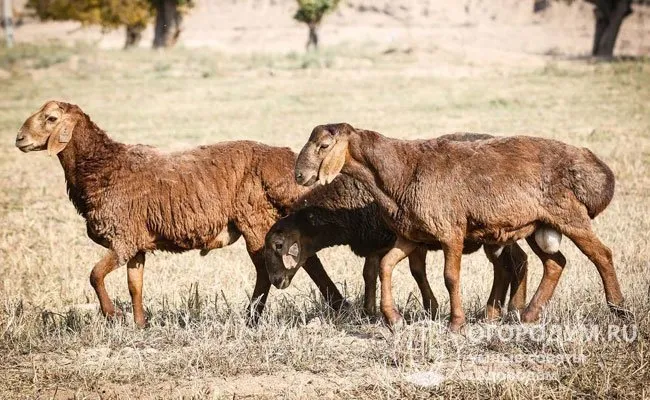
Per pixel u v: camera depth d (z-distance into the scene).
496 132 88.88
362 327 33.31
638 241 46.12
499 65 161.25
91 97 133.12
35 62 173.88
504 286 33.91
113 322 33.81
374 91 130.50
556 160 31.12
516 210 30.91
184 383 28.62
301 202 34.25
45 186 71.69
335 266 44.41
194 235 34.22
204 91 136.38
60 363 30.77
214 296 39.28
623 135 85.19
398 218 31.50
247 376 29.05
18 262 47.59
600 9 191.12
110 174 33.72
